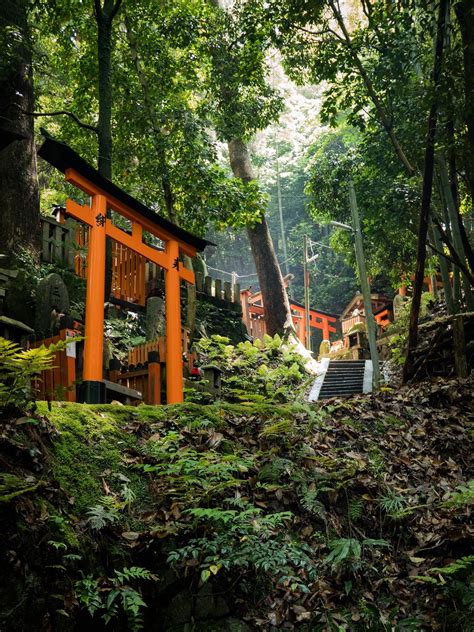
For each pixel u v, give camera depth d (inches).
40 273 451.8
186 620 175.6
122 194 271.0
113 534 176.9
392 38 428.8
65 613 149.2
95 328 248.7
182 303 647.1
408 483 250.2
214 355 596.4
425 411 319.9
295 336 808.3
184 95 664.4
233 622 177.6
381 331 847.1
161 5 580.7
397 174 540.7
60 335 253.0
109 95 454.6
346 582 191.3
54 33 573.3
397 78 439.2
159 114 581.9
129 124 585.6
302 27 454.6
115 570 164.6
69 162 248.5
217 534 184.7
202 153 576.4
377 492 231.9
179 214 605.3
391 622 188.9
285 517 191.6
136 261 335.0
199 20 600.4
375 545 215.8
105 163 437.7
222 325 700.7
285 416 263.3
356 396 343.6
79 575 161.6
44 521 159.2
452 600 193.0
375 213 606.2
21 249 452.4
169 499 195.6
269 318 813.2
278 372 601.9
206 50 619.2
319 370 714.2
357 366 740.7
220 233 1526.8
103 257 259.9
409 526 226.1
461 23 394.9
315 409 289.3
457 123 475.5
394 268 721.0
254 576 186.1
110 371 309.7
